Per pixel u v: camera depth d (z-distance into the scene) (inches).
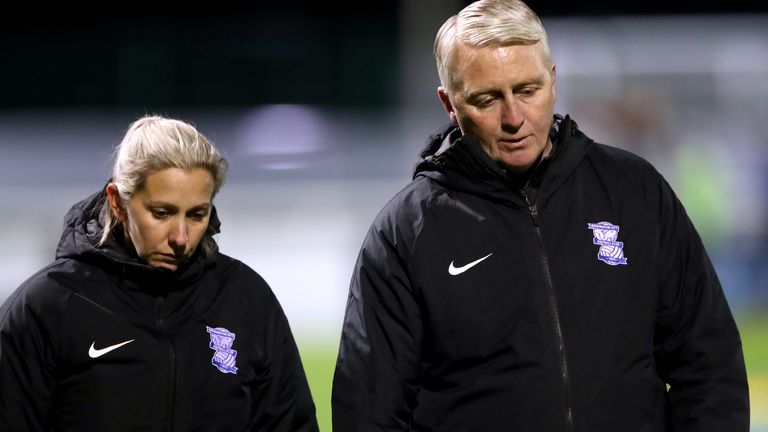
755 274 1865.2
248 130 2282.2
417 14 2148.1
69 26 2669.8
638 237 433.1
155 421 416.5
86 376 413.1
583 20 2379.4
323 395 1130.7
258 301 448.1
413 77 2144.4
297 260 1809.8
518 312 420.8
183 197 406.9
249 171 2073.1
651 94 2244.1
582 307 421.4
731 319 443.5
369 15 2689.5
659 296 436.8
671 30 2285.9
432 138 460.1
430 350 431.8
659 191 444.1
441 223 433.1
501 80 410.9
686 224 444.5
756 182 2070.6
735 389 431.2
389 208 446.3
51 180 2098.9
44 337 413.1
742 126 2209.6
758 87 2233.0
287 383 450.3
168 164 403.9
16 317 413.1
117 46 2394.2
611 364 417.7
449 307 425.1
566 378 414.3
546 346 416.8
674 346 441.4
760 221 2001.7
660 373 450.6
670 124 2218.3
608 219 433.7
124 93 2399.1
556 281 423.2
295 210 1892.2
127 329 418.6
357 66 2385.6
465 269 426.9
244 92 2399.1
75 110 2362.2
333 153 2170.3
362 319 437.7
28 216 1898.4
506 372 418.0
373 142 2222.0
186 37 2389.3
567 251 427.2
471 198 435.8
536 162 435.2
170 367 419.2
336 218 1898.4
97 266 425.7
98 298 420.2
